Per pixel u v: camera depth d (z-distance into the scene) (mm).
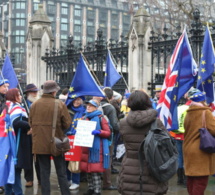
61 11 80438
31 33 14570
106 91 6895
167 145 4242
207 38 6277
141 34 10906
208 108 5043
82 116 6391
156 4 23641
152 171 4156
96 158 5895
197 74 6508
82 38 82312
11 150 5781
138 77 10945
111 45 11656
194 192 4996
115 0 86000
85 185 6934
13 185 5953
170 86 6023
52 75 14188
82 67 6418
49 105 5359
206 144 4789
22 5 78562
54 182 7137
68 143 5336
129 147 4402
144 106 4406
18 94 6043
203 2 21500
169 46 10109
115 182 7164
